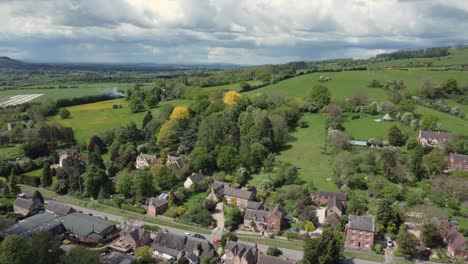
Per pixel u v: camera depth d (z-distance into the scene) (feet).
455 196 379.35
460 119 583.58
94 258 254.88
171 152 547.90
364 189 409.28
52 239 262.26
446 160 435.12
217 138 523.29
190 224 369.09
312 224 344.28
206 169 488.02
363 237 318.86
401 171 411.95
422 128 534.78
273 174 456.04
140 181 422.82
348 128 573.74
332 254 276.21
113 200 417.08
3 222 341.21
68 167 467.93
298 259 301.84
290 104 649.61
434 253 309.63
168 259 300.61
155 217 385.91
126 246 319.68
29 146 556.92
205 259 286.66
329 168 473.26
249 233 347.97
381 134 542.98
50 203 393.70
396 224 336.90
